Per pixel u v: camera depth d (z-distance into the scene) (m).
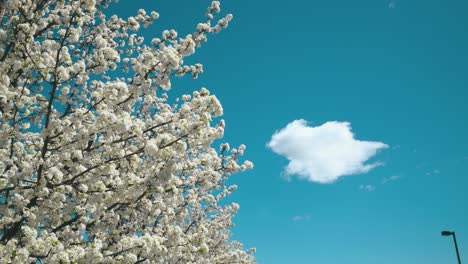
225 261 13.20
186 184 9.33
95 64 8.13
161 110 11.20
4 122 7.81
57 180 6.75
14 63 7.21
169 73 7.29
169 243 8.20
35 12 7.68
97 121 6.74
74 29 7.71
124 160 7.20
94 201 7.28
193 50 7.48
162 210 9.43
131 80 7.50
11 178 7.02
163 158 7.00
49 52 8.05
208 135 7.30
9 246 5.57
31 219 6.82
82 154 7.78
